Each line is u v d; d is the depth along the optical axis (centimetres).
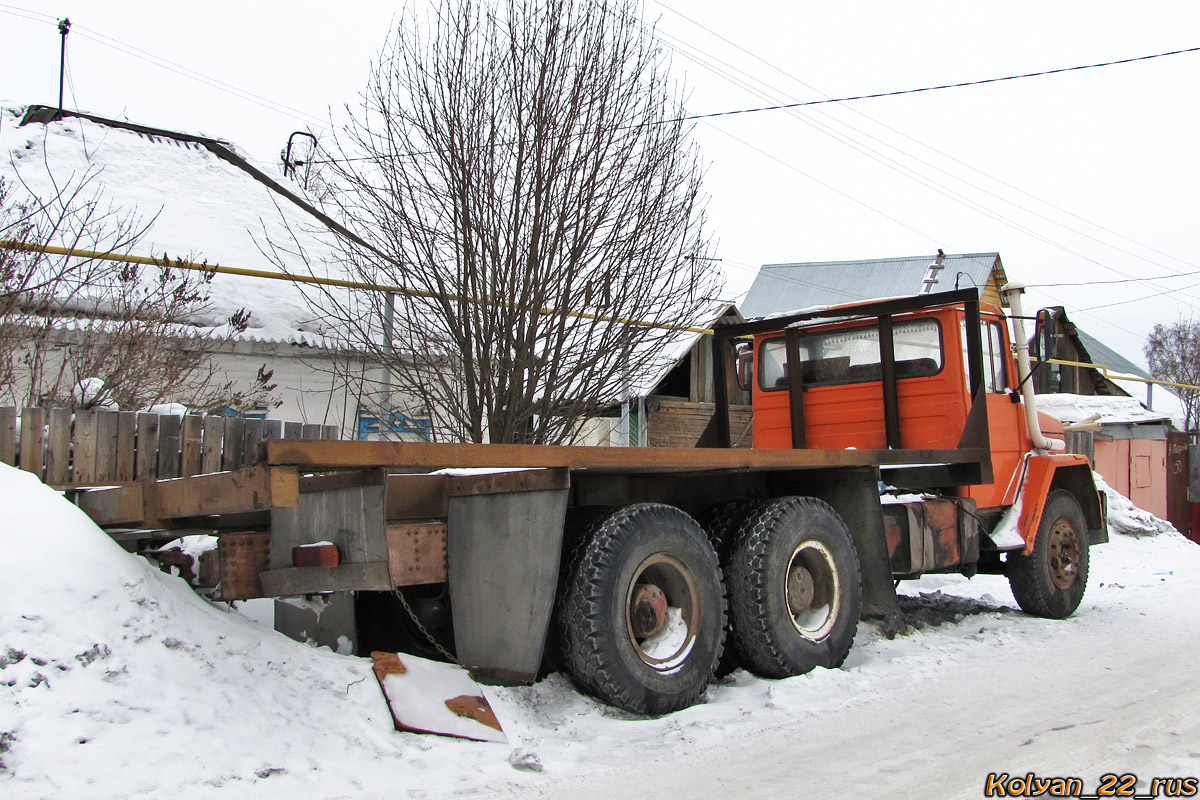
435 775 349
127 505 448
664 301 848
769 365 795
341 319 870
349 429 1080
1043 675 536
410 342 821
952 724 430
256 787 321
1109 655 596
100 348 712
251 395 972
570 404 825
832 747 394
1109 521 1527
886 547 591
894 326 719
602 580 432
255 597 428
